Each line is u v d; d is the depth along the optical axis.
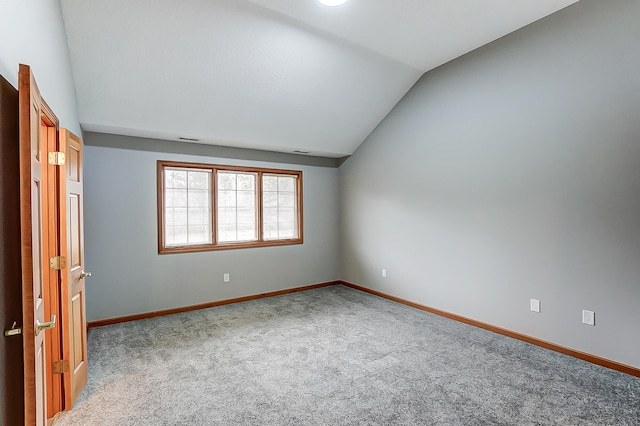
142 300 3.96
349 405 2.17
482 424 1.97
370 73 3.78
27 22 1.53
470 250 3.66
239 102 3.64
